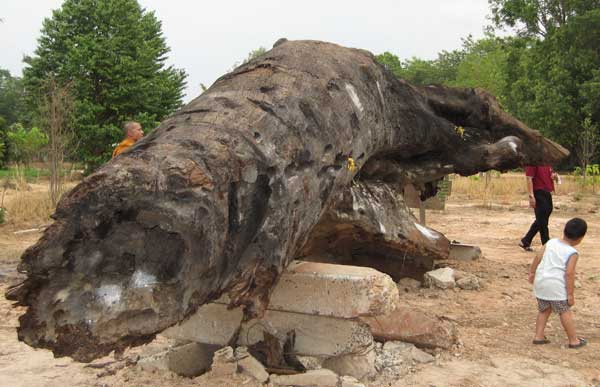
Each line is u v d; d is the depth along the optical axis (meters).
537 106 37.44
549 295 5.25
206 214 3.03
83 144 26.97
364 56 5.62
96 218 2.82
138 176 2.85
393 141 5.95
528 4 39.47
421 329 4.96
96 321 2.91
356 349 4.42
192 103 3.95
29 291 2.92
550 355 5.01
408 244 6.40
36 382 4.44
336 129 4.40
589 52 36.91
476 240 11.83
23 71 28.47
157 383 4.36
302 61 4.62
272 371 4.45
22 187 17.78
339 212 5.68
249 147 3.54
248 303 3.65
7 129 36.12
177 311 3.04
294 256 4.49
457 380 4.41
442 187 10.01
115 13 27.97
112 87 27.55
